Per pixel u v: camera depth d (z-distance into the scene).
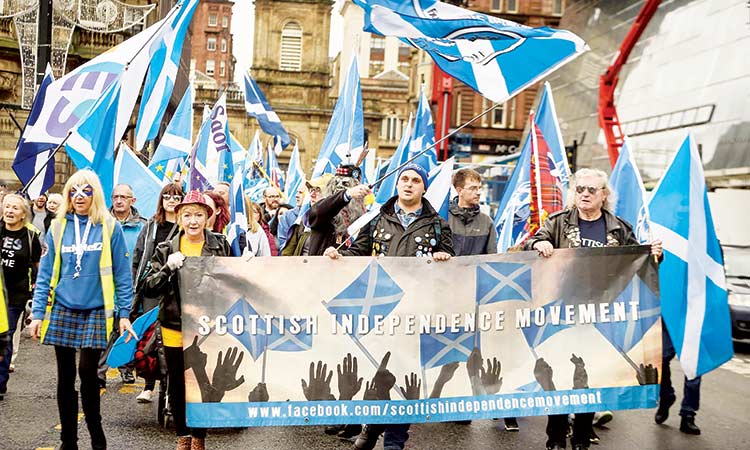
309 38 75.81
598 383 5.68
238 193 9.08
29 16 16.19
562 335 5.68
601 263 5.70
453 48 6.89
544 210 8.64
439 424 7.82
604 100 35.12
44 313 5.72
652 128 31.22
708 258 7.31
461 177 7.64
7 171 26.19
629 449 7.06
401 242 5.68
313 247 6.67
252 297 5.45
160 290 5.55
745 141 24.39
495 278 5.62
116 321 5.87
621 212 7.93
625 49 34.19
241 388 5.45
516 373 5.62
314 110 75.00
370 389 5.51
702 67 28.14
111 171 7.79
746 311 14.30
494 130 71.12
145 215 10.75
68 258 5.73
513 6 72.19
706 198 7.35
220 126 11.30
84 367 5.79
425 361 5.56
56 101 8.39
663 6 32.41
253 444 6.81
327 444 6.86
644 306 5.72
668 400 8.05
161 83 9.13
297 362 5.48
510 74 6.77
